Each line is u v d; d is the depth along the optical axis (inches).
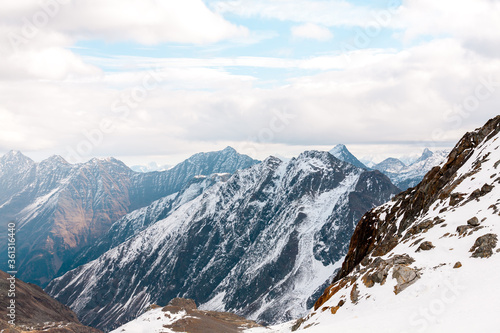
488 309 2201.0
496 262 2600.9
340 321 2864.2
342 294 3346.5
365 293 3088.1
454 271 2716.5
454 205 3727.9
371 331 2448.3
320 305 3582.7
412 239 3575.3
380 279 3090.6
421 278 2837.1
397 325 2409.0
